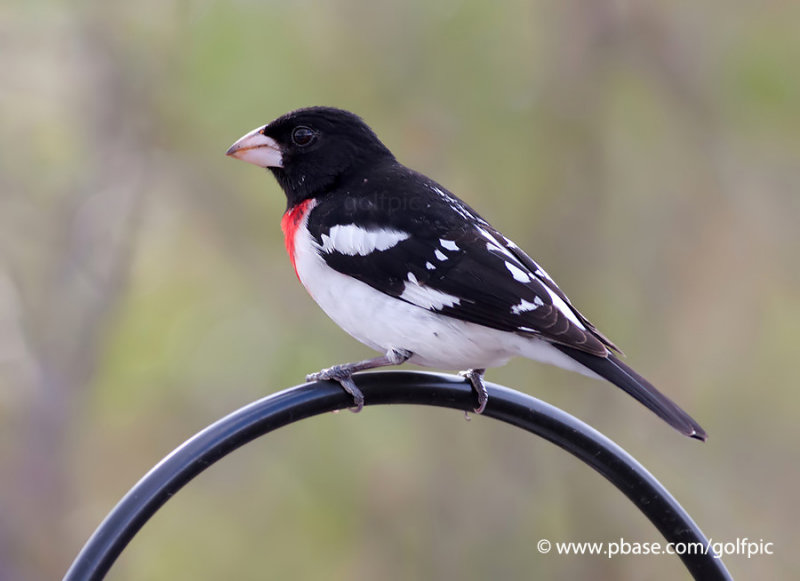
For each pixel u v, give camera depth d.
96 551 4.74
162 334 13.60
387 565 13.30
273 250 12.86
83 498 13.54
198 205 12.82
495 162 12.05
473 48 11.82
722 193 12.59
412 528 13.18
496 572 12.88
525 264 6.24
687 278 12.67
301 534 13.83
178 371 13.58
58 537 13.09
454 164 12.05
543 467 12.90
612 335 12.35
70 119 13.05
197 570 14.06
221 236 13.03
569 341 5.63
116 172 12.73
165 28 12.41
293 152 6.62
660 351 12.60
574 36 12.20
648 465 12.77
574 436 5.40
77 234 13.00
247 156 6.68
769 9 12.02
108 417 13.77
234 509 14.19
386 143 12.02
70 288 13.13
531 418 5.47
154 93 12.49
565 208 12.18
